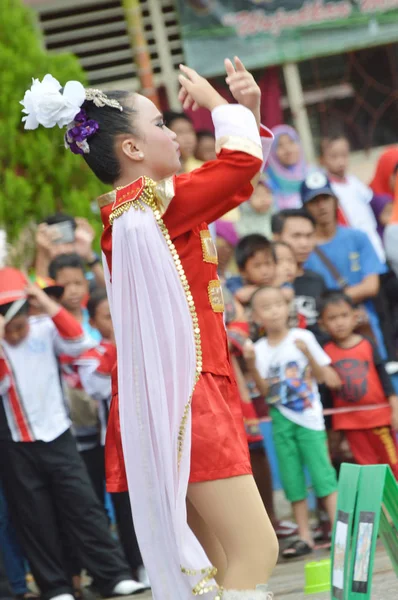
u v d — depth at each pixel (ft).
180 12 79.00
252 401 49.85
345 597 26.20
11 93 63.93
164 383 25.36
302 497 47.57
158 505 25.45
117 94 26.66
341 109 81.00
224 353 26.12
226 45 79.15
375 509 25.79
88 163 27.02
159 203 25.45
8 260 53.98
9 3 67.87
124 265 25.96
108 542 43.80
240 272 51.85
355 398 49.29
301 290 52.44
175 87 81.15
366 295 54.95
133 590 43.65
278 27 78.95
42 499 43.62
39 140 63.62
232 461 24.94
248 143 25.73
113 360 45.24
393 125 81.00
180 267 25.44
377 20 78.89
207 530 27.25
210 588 24.79
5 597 41.06
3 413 43.39
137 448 25.68
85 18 82.12
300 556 46.65
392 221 55.72
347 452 50.11
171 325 25.31
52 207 62.95
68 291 47.06
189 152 59.57
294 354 48.06
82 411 46.57
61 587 43.68
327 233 55.88
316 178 56.13
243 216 60.85
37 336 43.80
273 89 80.69
